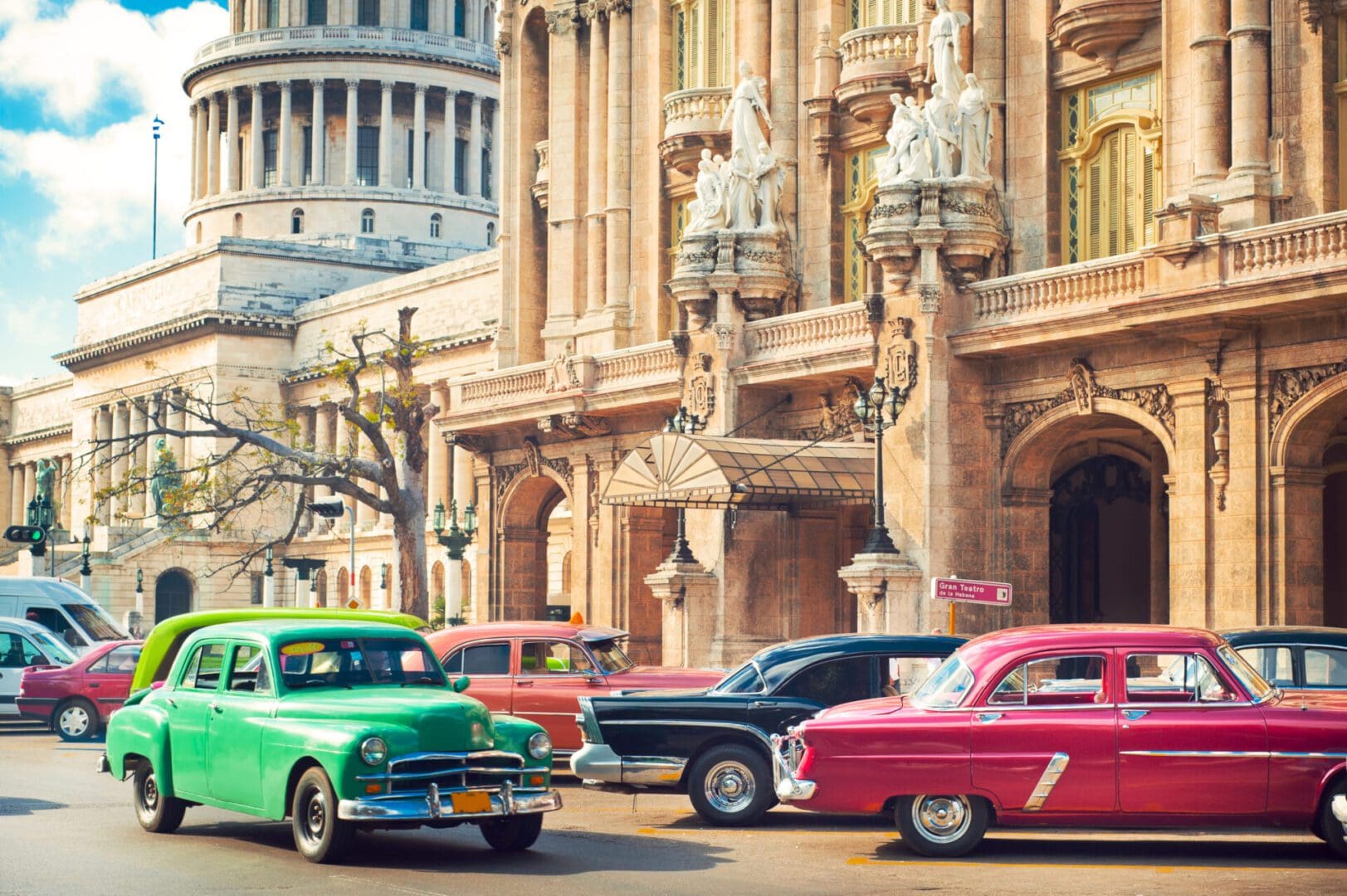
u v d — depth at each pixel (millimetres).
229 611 27234
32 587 53000
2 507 159750
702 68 53125
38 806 26281
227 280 120875
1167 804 19875
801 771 20797
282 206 143125
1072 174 41156
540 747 21016
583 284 57375
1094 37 39719
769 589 45031
